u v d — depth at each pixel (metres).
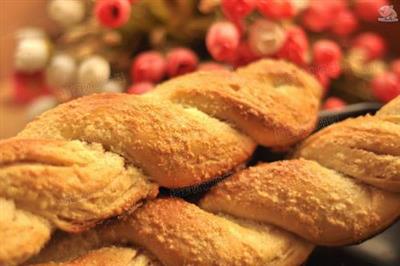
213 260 0.24
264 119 0.26
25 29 0.46
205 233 0.24
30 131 0.24
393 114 0.26
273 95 0.26
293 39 0.34
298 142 0.27
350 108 0.31
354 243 0.26
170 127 0.24
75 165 0.23
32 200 0.22
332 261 0.27
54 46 0.43
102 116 0.24
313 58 0.36
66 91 0.39
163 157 0.24
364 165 0.25
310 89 0.28
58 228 0.23
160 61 0.37
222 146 0.25
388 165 0.25
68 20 0.41
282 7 0.35
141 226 0.24
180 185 0.25
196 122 0.25
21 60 0.42
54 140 0.24
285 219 0.25
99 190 0.23
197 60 0.38
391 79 0.36
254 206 0.25
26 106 0.43
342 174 0.26
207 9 0.38
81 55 0.40
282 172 0.25
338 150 0.26
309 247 0.26
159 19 0.39
